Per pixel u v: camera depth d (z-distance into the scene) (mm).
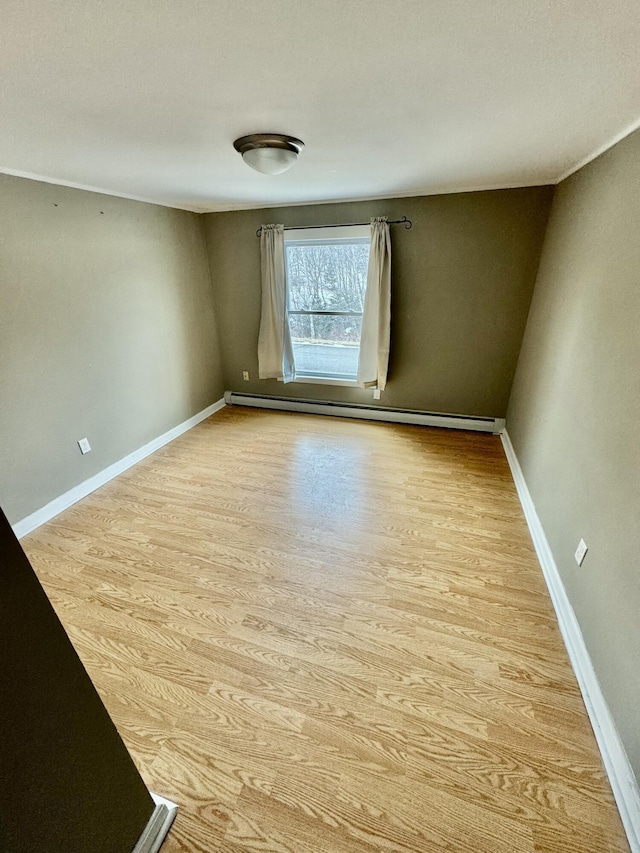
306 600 1882
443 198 2988
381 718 1400
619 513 1368
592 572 1528
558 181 2604
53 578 2031
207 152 1825
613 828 1117
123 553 2201
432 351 3512
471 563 2090
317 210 3361
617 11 799
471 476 2904
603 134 1621
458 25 857
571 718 1387
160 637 1711
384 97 1249
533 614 1793
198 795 1208
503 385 3420
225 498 2707
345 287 3709
